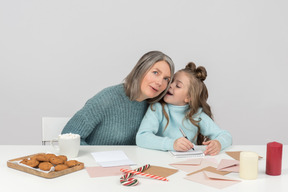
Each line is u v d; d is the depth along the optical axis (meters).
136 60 2.76
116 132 1.62
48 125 1.71
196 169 1.20
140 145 1.49
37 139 2.80
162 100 1.67
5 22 2.69
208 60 2.80
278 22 2.79
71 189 1.00
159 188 1.02
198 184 1.06
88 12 2.71
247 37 2.79
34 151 1.38
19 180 1.06
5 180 1.06
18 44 2.71
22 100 2.77
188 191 1.00
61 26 2.71
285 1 2.78
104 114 1.59
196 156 1.36
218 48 2.79
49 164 1.12
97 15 2.71
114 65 2.76
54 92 2.76
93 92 2.77
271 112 2.90
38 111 2.78
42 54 2.72
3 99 2.76
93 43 2.73
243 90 2.86
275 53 2.82
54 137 1.71
